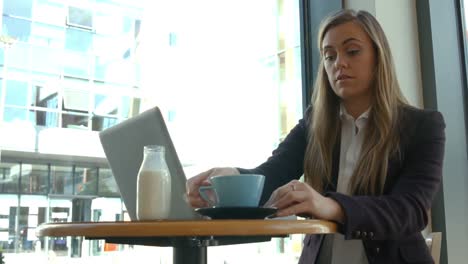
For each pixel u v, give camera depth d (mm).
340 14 1370
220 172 1213
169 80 2244
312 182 1420
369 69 1339
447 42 2404
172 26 2281
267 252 2305
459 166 2307
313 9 2537
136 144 1206
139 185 1035
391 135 1292
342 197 995
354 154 1376
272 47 2533
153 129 1154
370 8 2309
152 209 1018
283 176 1461
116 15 2168
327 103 1451
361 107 1402
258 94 2449
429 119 1294
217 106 2324
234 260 2252
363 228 976
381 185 1267
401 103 1376
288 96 2527
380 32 1366
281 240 2281
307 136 1515
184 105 2246
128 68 2176
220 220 832
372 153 1289
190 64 2299
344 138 1428
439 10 2414
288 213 936
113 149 1288
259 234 817
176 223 811
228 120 2342
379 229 989
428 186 1154
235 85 2395
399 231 1022
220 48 2387
